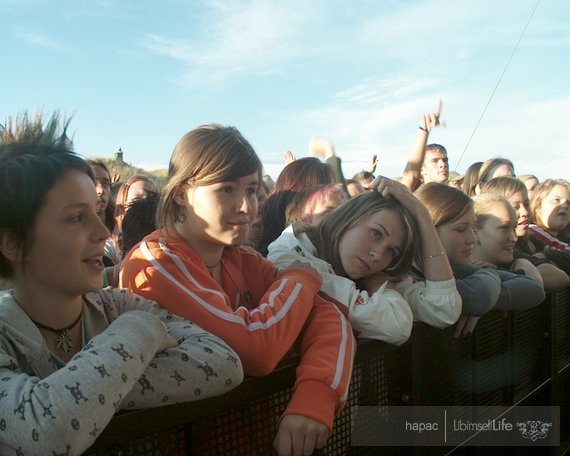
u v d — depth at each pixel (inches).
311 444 46.0
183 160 54.1
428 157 167.8
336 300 63.5
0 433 31.3
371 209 66.7
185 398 40.6
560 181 157.8
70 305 40.5
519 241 131.7
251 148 55.2
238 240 54.4
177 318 47.5
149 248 52.6
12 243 37.1
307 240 70.7
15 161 37.3
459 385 85.0
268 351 48.2
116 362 34.7
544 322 114.6
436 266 71.2
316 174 92.1
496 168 168.1
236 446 49.2
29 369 38.0
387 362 69.4
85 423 31.8
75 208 37.8
